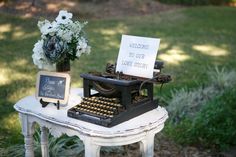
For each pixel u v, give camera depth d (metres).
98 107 2.55
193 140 3.95
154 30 9.66
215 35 9.42
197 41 8.77
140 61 2.64
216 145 3.87
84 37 2.81
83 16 10.70
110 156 3.66
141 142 2.53
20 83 5.45
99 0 12.20
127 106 2.51
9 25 8.83
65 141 3.59
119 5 12.21
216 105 4.11
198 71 6.48
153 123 2.52
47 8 10.69
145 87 2.69
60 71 2.81
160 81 2.58
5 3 10.39
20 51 7.03
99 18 10.78
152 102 2.74
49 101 2.77
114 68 2.80
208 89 5.17
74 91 3.15
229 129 3.86
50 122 2.62
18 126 4.11
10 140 3.81
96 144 2.40
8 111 4.51
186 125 4.09
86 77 2.68
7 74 5.79
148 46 2.63
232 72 5.64
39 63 2.76
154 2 13.13
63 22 2.68
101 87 2.65
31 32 8.41
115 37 8.69
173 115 4.48
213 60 7.25
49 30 2.64
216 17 11.50
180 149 3.87
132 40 2.71
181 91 5.10
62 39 2.67
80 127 2.42
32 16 9.84
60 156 3.42
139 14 11.75
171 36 9.13
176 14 11.80
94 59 6.96
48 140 3.47
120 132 2.35
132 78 2.64
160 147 3.88
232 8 13.18
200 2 13.76
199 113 4.20
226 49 8.16
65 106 2.79
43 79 2.79
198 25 10.44
